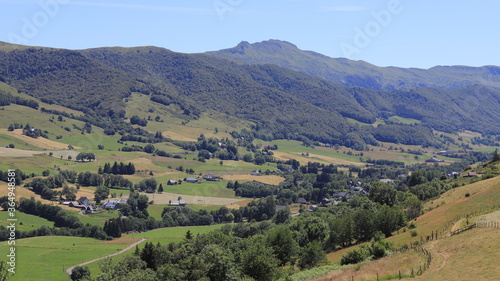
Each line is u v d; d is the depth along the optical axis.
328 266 88.31
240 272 93.06
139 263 115.25
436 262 70.69
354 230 121.06
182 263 99.75
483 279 58.09
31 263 139.38
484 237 77.00
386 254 86.75
